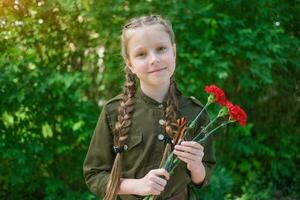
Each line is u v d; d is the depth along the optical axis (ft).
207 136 5.67
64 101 12.54
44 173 13.01
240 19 13.20
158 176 5.41
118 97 6.11
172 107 5.79
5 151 12.02
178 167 5.78
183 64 12.50
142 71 5.59
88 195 12.67
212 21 12.40
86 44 13.05
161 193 5.79
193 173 5.64
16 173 12.34
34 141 12.63
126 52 5.84
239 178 14.55
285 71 14.62
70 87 12.56
